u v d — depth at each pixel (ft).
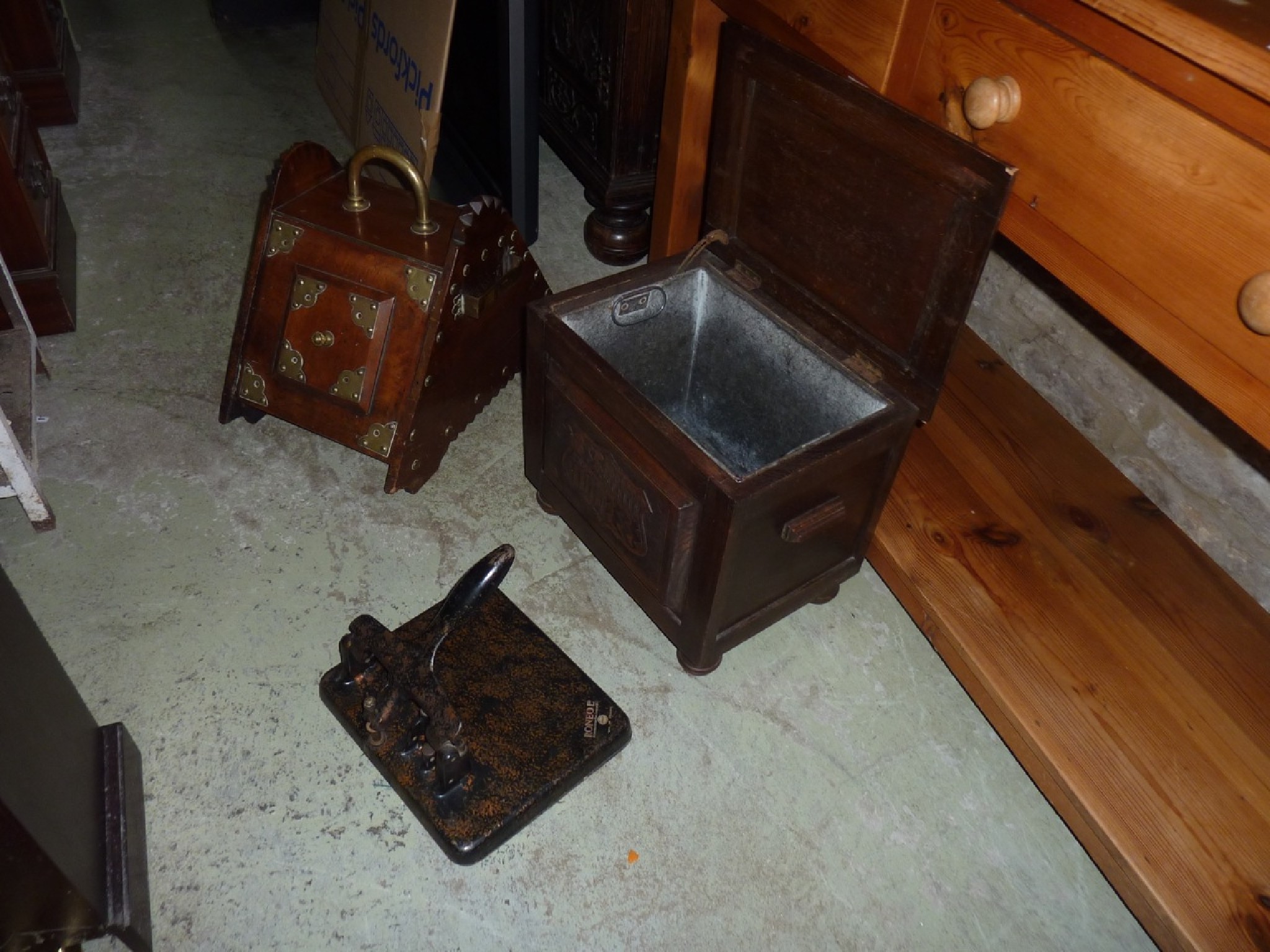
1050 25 2.59
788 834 3.65
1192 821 3.32
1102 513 4.50
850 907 3.47
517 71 5.51
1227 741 3.58
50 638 4.07
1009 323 5.63
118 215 6.53
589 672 4.13
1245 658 3.89
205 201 6.73
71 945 3.04
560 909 3.40
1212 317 2.43
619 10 5.25
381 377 4.42
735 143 4.01
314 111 7.86
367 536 4.62
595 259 6.48
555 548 4.64
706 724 3.98
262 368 4.65
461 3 6.10
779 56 3.54
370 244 4.32
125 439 4.98
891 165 3.27
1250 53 2.02
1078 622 3.97
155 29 8.91
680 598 3.84
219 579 4.37
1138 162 2.48
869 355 3.79
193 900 3.35
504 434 5.23
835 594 4.41
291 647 4.12
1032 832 3.74
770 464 3.31
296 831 3.55
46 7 7.48
